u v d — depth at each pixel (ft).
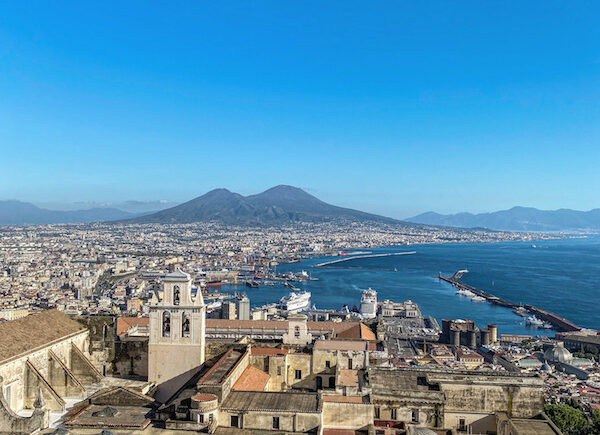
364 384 319.88
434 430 293.02
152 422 274.16
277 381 362.53
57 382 339.57
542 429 291.58
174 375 360.07
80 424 267.59
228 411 276.00
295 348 399.24
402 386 329.72
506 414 318.04
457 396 323.16
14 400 307.17
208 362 372.99
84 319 393.91
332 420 288.92
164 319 366.63
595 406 609.42
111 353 390.42
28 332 341.62
